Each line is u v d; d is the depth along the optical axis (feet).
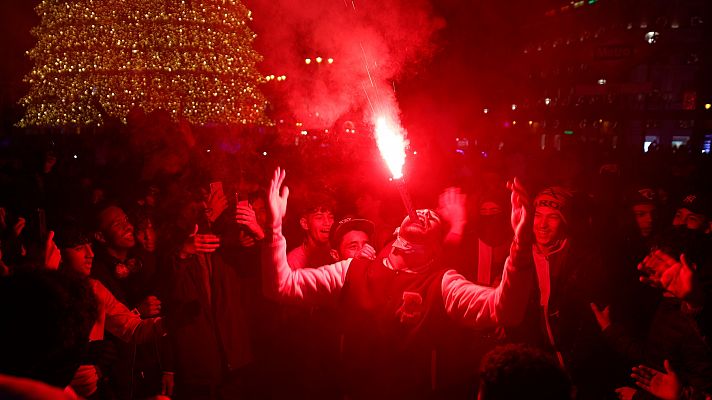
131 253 15.65
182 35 53.93
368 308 9.89
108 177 24.88
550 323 12.66
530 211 8.46
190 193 18.07
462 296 9.48
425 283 9.76
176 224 14.92
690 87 88.69
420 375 9.63
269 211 9.67
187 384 12.92
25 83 62.54
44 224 10.43
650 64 91.15
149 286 14.51
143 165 21.77
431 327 9.62
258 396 15.17
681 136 89.10
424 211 10.11
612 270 13.42
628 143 92.12
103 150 29.76
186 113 55.11
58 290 5.43
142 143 24.99
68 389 5.55
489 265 13.75
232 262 15.72
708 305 8.83
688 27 88.89
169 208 16.10
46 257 9.27
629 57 50.80
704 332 9.02
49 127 54.70
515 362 5.98
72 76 55.52
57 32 54.65
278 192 9.80
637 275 13.97
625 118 92.32
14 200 21.98
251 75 59.00
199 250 12.93
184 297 12.88
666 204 18.53
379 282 9.92
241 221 10.94
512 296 8.73
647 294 13.69
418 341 9.61
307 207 15.33
